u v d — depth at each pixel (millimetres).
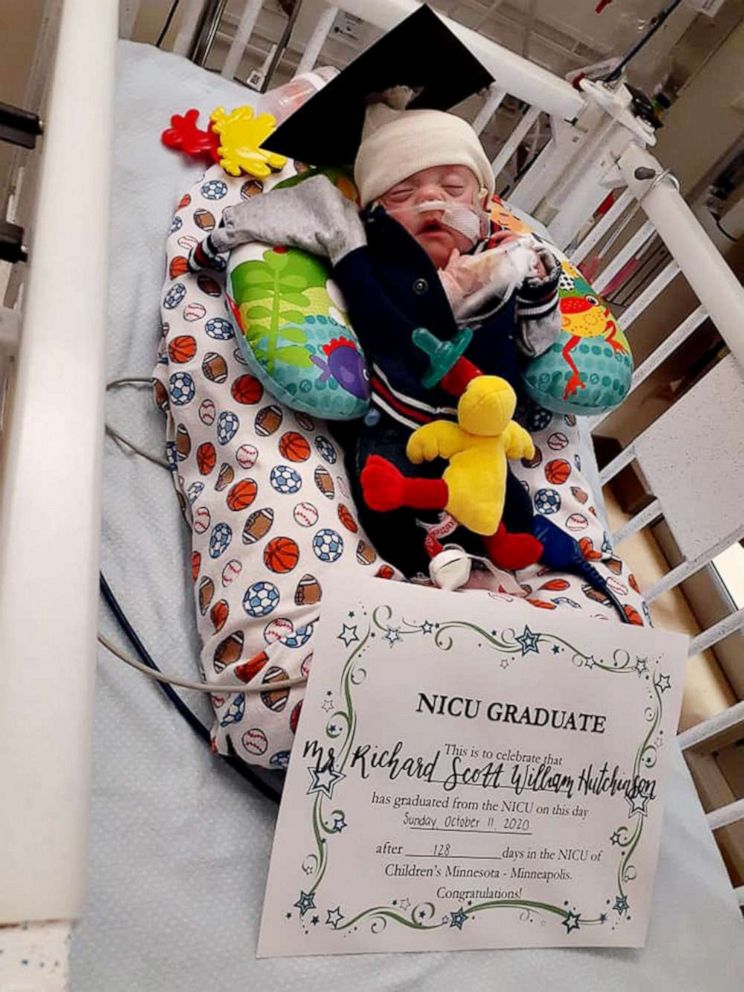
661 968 790
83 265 483
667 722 777
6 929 308
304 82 1102
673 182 1077
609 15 1378
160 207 988
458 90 870
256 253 841
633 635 760
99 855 629
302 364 774
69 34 599
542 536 869
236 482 770
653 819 777
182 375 832
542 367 932
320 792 649
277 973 638
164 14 1349
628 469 1776
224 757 709
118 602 744
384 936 674
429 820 684
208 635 730
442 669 680
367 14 1040
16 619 360
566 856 739
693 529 1028
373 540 809
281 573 720
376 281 841
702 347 1620
